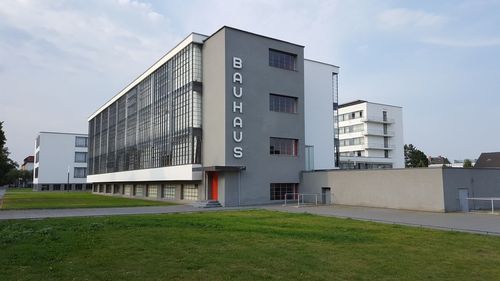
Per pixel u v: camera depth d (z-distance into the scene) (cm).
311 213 2561
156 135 4566
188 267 997
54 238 1427
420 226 1848
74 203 3762
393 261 1097
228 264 1038
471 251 1244
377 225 1886
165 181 4509
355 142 9806
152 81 4800
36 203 3769
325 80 4584
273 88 3766
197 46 3831
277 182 3703
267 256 1139
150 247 1264
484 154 8012
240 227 1772
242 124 3528
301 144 3903
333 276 938
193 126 3716
